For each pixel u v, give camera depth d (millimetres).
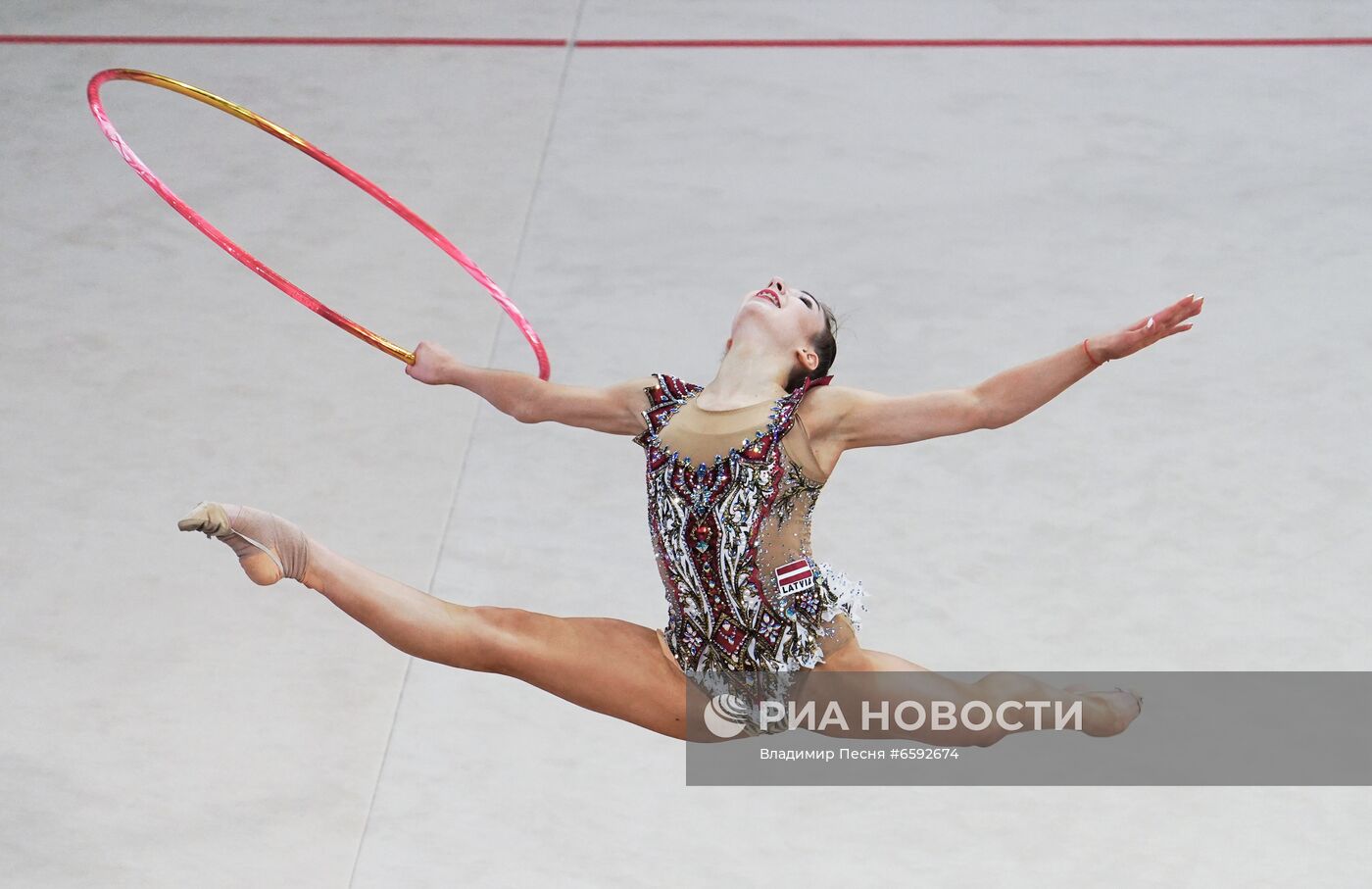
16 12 19203
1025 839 12289
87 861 12578
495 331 15094
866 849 12328
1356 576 13055
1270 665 12711
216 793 12836
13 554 14172
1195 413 14055
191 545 14172
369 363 15148
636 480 14117
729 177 16281
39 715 13289
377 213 16359
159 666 13516
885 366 14422
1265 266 14914
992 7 17984
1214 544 13312
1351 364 14180
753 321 10023
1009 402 9594
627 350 14773
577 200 16219
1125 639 12836
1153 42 17297
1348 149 15859
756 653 9578
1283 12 17531
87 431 14883
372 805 12711
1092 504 13609
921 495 13797
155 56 18484
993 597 13141
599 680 9906
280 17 18859
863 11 18156
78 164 17219
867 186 16016
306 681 13375
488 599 13328
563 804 12656
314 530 13883
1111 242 15227
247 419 14820
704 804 12633
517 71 17844
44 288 16047
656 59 17812
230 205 16609
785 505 9562
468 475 14227
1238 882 11922
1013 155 16156
